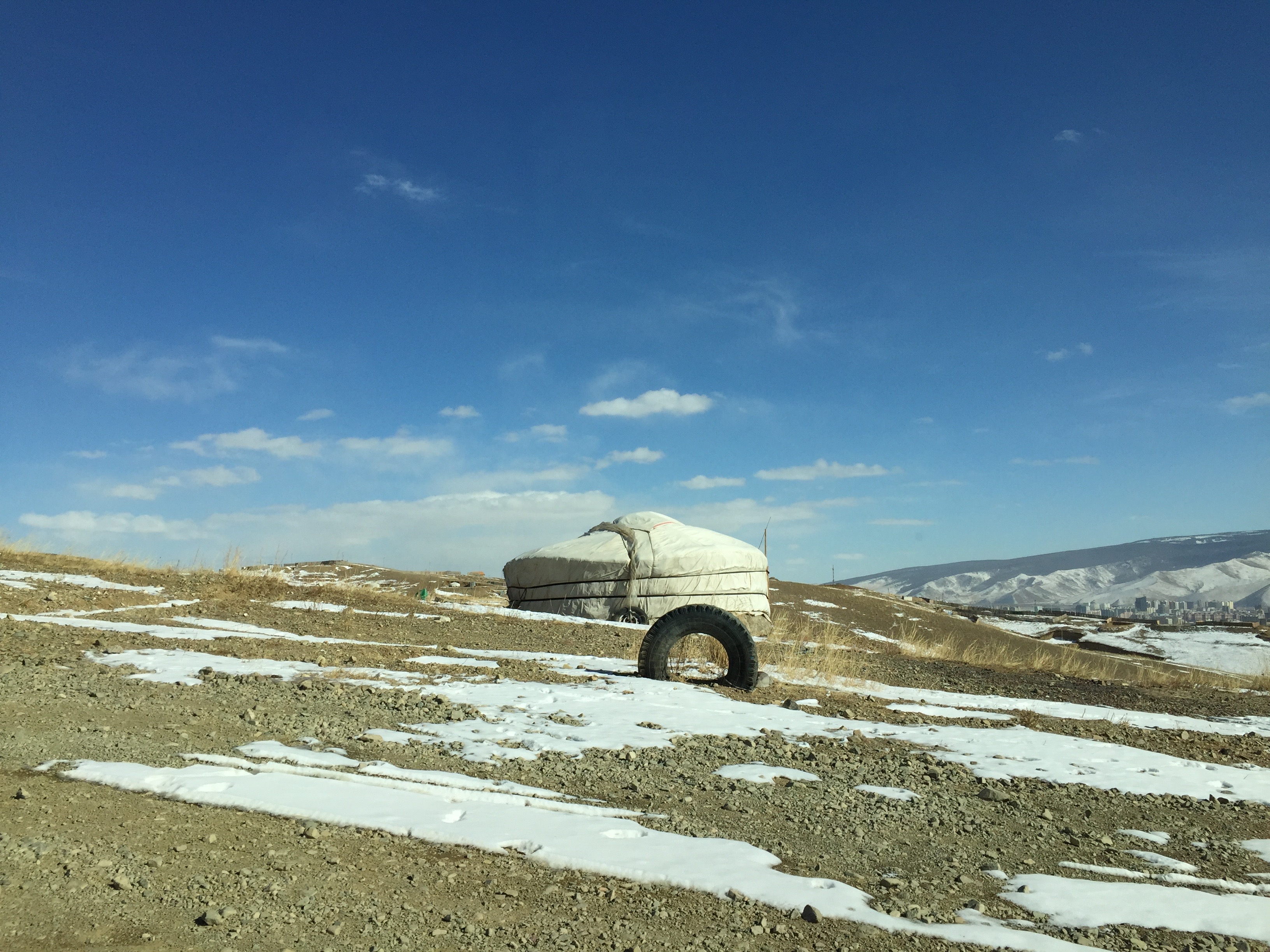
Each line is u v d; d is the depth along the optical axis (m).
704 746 7.68
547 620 17.83
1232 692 14.67
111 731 6.62
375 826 4.94
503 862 4.61
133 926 3.66
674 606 21.19
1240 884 5.04
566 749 7.24
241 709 7.70
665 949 3.79
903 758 7.71
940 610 43.53
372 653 11.67
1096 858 5.44
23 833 4.45
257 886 4.09
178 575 18.00
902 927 4.12
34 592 13.97
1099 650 35.16
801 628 21.38
